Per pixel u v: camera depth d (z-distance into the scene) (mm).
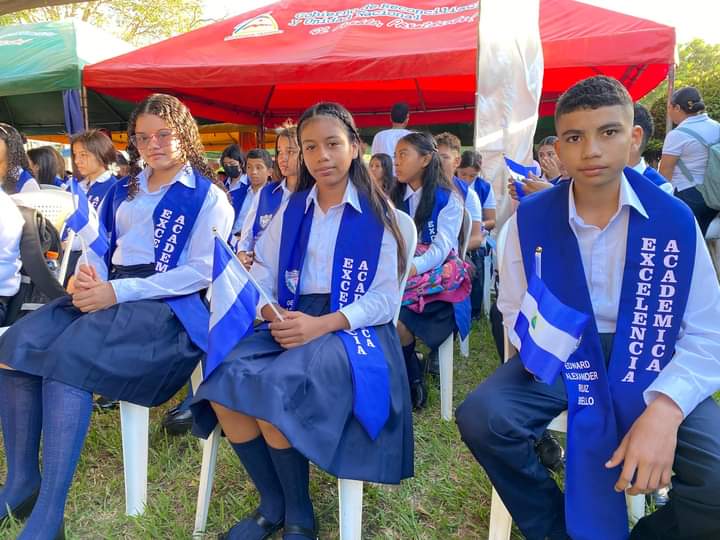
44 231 2514
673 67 5484
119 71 6258
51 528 1791
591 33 5551
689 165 4527
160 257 2234
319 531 1978
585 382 1603
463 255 3350
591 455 1560
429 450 2514
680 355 1512
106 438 2576
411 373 2990
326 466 1630
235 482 2273
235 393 1656
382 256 2006
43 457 1872
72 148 3713
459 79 7812
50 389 1896
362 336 1903
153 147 2215
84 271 2139
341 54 5617
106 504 2156
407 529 1962
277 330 1831
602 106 1491
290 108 9820
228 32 6531
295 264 2086
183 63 6172
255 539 1840
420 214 3018
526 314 1629
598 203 1619
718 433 1433
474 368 3613
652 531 1550
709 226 4535
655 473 1372
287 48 6145
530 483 1621
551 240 1687
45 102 9203
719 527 1385
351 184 2035
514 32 3932
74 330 1977
